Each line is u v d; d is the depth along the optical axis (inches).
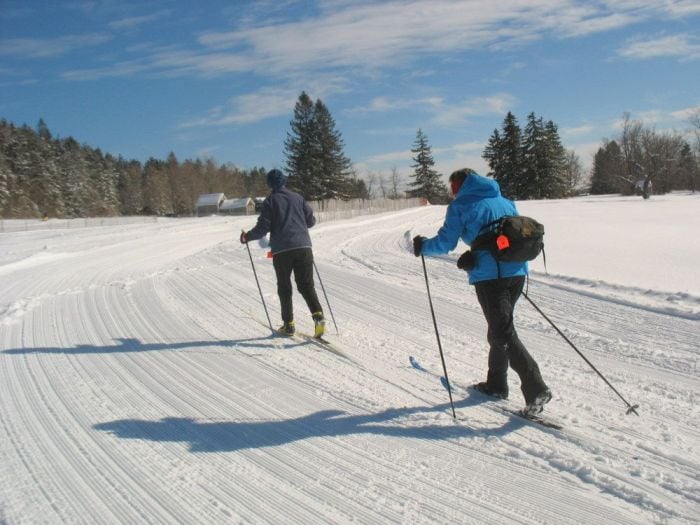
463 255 149.3
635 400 161.0
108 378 186.2
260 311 281.1
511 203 155.3
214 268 432.5
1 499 114.0
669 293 282.4
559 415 149.8
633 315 257.4
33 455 133.2
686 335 224.1
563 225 754.8
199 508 109.6
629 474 117.3
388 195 3683.6
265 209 221.1
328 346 217.6
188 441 138.6
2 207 2635.3
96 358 209.0
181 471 124.0
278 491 115.0
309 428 144.3
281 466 125.3
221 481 119.5
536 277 349.7
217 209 3329.2
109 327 255.8
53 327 258.8
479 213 146.6
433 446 133.1
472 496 111.2
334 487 116.0
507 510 106.0
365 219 1285.7
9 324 267.0
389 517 104.9
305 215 227.6
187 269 431.8
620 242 523.8
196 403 162.7
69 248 698.8
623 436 135.7
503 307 144.7
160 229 1069.1
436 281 362.3
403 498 111.3
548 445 131.6
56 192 2965.1
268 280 372.2
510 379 179.2
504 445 132.5
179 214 3858.3
